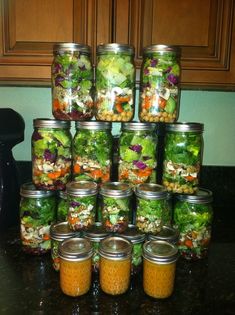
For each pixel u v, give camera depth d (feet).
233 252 2.93
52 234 2.45
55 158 2.66
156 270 2.16
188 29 2.77
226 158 3.99
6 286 2.32
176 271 2.57
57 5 2.72
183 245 2.72
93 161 2.66
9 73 2.82
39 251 2.71
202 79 2.84
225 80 2.84
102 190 2.44
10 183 3.19
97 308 2.10
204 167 3.94
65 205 2.76
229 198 3.98
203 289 2.34
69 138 2.75
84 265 2.19
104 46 2.54
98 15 2.72
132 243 2.36
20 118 3.26
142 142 2.61
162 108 2.61
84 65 2.61
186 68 2.82
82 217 2.44
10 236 3.12
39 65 2.80
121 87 2.58
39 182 2.70
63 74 2.59
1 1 2.70
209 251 2.94
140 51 2.80
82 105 2.64
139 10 2.73
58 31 2.76
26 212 2.69
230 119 3.92
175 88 2.63
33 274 2.48
